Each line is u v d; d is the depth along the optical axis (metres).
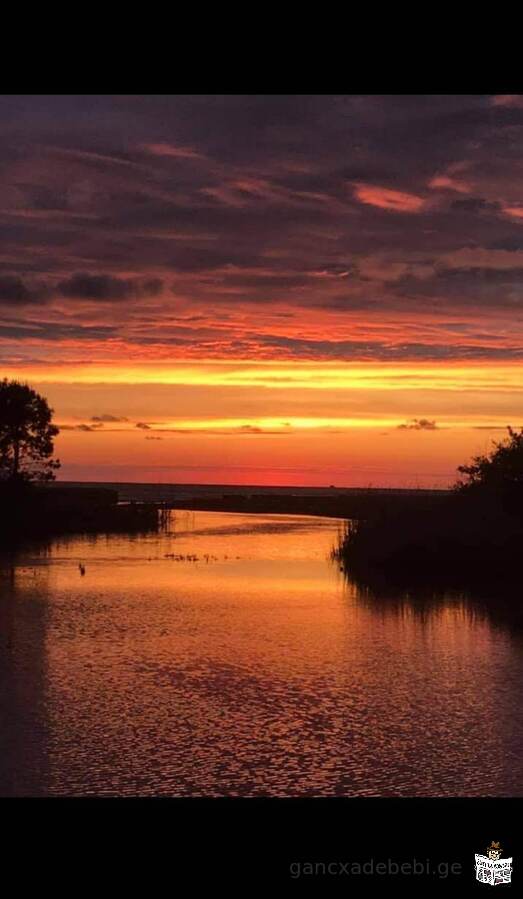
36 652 20.31
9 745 13.96
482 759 13.48
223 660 19.61
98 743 14.09
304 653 20.33
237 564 37.19
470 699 16.55
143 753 13.69
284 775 12.89
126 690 17.14
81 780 12.64
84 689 17.19
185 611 25.77
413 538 34.25
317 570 34.94
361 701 16.45
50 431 60.31
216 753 13.71
